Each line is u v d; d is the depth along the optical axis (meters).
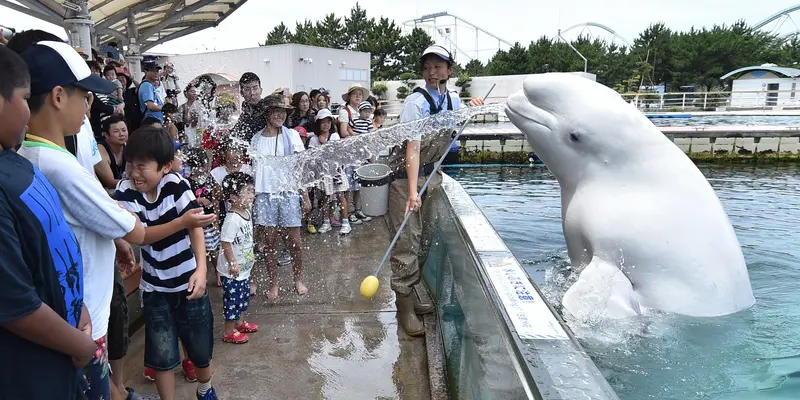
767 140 15.59
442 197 3.84
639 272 3.06
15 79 1.40
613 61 60.81
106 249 2.00
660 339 2.67
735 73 41.19
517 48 59.31
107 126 3.90
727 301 3.00
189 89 6.05
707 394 2.17
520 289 1.94
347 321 3.88
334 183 6.11
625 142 3.20
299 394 2.94
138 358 3.32
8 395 1.41
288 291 4.44
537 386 1.28
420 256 4.11
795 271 3.92
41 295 1.44
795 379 2.27
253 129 4.72
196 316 2.58
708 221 3.07
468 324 2.37
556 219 5.91
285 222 4.21
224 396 2.91
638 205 3.11
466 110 3.57
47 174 1.79
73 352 1.49
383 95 41.88
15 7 8.02
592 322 2.77
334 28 72.50
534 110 3.47
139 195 2.62
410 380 3.09
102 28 10.65
